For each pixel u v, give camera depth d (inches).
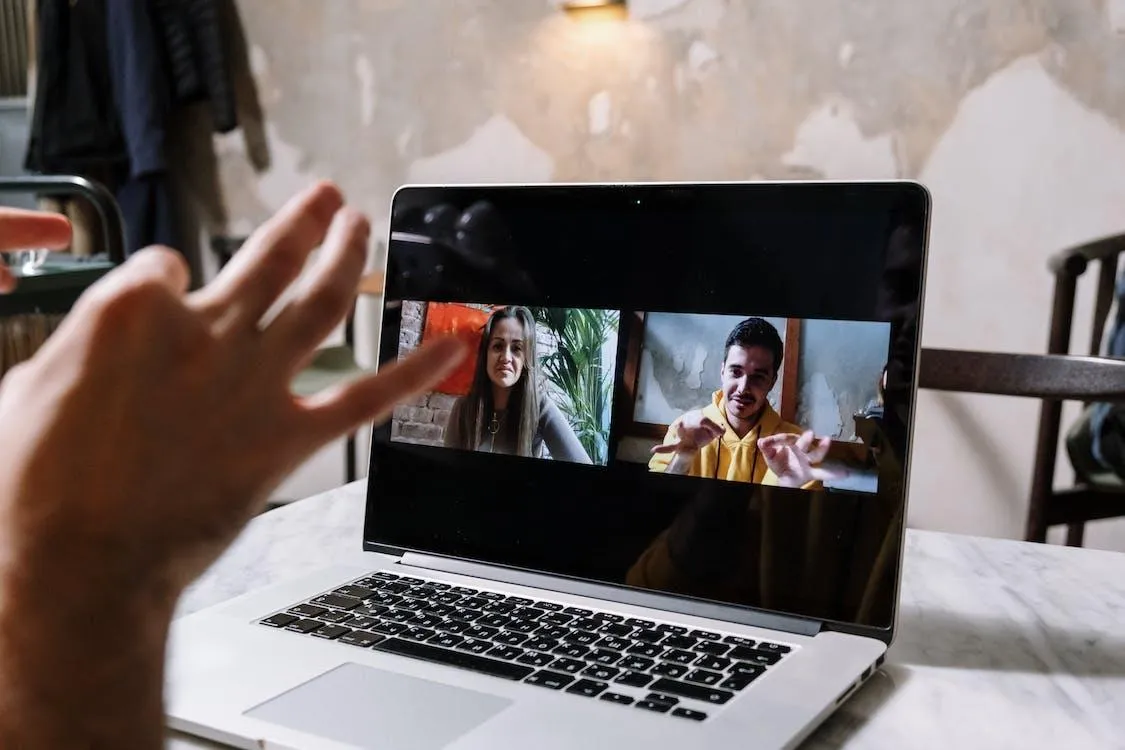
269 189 118.3
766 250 24.7
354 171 114.1
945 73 89.4
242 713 18.2
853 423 23.5
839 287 23.9
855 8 91.4
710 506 24.7
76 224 113.6
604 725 17.7
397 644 21.6
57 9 108.9
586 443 26.3
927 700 20.5
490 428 27.5
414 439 28.5
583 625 23.1
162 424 9.1
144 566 9.2
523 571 26.5
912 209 23.2
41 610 8.8
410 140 111.0
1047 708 20.1
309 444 10.0
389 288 29.1
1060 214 87.4
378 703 18.6
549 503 26.5
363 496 37.5
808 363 24.1
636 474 25.6
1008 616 25.8
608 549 25.6
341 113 113.6
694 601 24.4
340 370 90.8
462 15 106.5
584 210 26.8
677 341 25.5
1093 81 84.9
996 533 93.1
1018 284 89.4
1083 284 87.3
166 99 110.9
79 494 8.9
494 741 17.0
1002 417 91.4
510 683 19.6
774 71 95.0
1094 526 88.1
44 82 109.6
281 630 22.5
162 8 109.3
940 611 26.1
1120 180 85.2
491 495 27.3
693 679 19.8
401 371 10.6
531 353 27.1
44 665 8.9
